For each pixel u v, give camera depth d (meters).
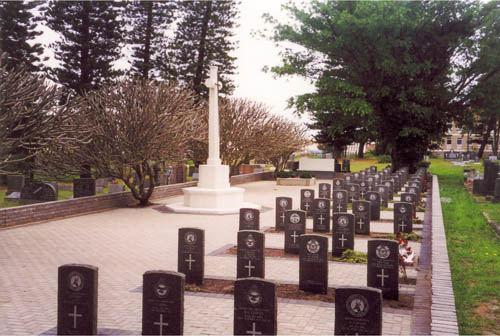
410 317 7.71
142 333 6.75
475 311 8.09
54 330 7.04
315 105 38.62
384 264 8.77
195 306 8.20
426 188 31.38
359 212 15.53
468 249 13.13
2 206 22.34
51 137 16.66
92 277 6.71
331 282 9.80
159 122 21.30
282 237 15.34
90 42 34.38
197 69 43.69
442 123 40.66
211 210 20.83
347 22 35.69
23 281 9.81
